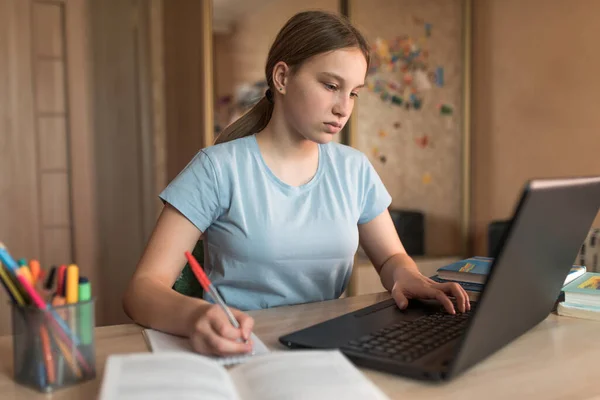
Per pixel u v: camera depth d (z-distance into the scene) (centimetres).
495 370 81
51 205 315
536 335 98
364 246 147
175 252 120
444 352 83
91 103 321
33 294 74
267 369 73
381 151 350
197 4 301
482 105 371
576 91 312
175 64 325
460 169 375
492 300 71
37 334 74
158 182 336
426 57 359
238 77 314
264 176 127
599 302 109
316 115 116
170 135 334
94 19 319
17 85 305
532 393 73
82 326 77
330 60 113
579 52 310
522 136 345
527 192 66
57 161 316
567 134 318
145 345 93
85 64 318
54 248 317
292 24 121
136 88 330
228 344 84
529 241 73
